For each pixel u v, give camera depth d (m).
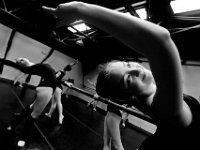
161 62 0.37
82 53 10.03
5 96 4.98
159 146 0.60
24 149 2.20
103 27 0.38
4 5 6.29
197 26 4.86
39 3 5.77
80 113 6.22
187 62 6.68
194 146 0.52
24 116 2.40
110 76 0.68
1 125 2.73
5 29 8.31
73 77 10.88
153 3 4.76
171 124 0.52
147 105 0.61
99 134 3.95
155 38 0.34
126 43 0.38
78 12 0.39
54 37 8.26
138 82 0.61
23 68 2.20
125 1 4.81
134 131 6.32
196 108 0.56
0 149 1.99
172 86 0.39
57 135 3.06
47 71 2.35
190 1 4.29
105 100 1.58
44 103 2.39
